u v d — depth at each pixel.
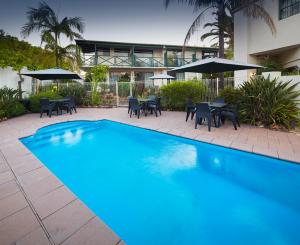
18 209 2.91
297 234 2.85
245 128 7.45
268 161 4.75
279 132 6.77
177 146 6.49
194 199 3.75
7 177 3.91
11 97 11.10
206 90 12.42
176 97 12.39
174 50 25.48
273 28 11.29
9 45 16.81
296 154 4.75
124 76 25.30
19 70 13.66
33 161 4.70
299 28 10.48
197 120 7.58
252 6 11.58
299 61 11.27
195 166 5.09
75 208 2.92
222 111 7.80
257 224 3.07
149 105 10.80
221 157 5.54
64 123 9.39
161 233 2.96
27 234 2.42
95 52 22.30
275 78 7.70
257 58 13.44
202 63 7.25
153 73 25.61
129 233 2.95
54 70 11.74
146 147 6.56
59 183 3.66
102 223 2.61
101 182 4.46
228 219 3.19
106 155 5.99
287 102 7.25
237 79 12.50
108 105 15.48
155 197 3.84
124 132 8.44
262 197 3.74
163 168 5.06
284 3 11.16
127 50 24.42
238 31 13.55
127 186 4.27
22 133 7.29
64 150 6.45
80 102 15.39
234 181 4.34
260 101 7.54
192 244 2.72
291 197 3.72
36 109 12.31
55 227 2.54
